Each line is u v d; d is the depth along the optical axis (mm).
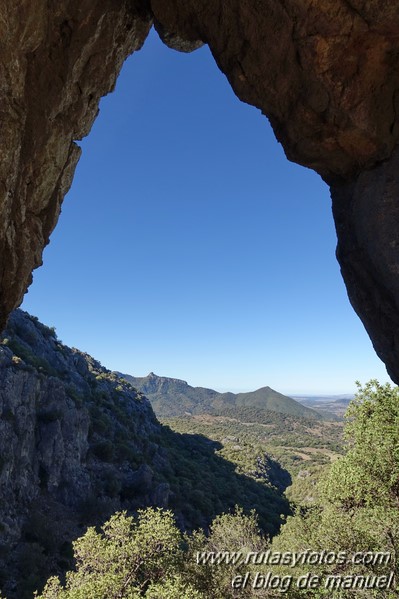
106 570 17531
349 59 8734
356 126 9328
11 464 45188
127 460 69250
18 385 50562
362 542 10984
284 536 15594
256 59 10070
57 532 44750
